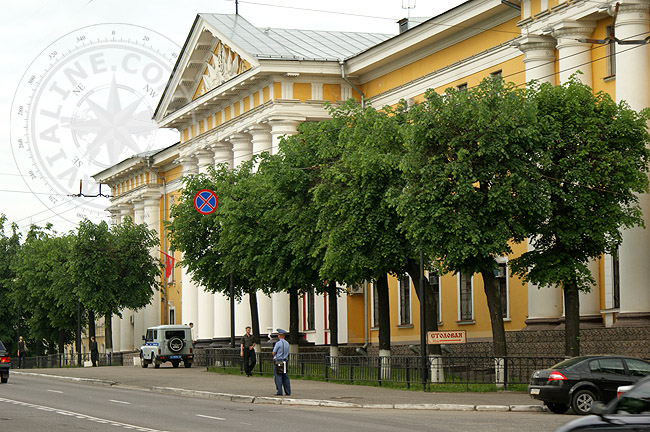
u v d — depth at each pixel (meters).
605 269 31.92
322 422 19.08
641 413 10.52
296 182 34.09
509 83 26.89
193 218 43.03
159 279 69.44
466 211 25.61
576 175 25.08
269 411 22.33
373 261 30.19
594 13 31.70
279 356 26.73
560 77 33.06
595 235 25.30
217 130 54.00
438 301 43.00
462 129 26.00
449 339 27.77
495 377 26.91
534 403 23.20
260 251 37.06
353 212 30.00
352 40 53.22
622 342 29.14
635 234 29.09
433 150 26.45
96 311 57.62
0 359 35.09
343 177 30.20
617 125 25.53
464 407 22.92
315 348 47.50
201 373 40.31
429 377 28.31
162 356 47.47
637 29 29.89
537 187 25.22
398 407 23.55
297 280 35.91
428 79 42.72
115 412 21.78
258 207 36.72
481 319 40.09
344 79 47.62
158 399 26.83
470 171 25.38
